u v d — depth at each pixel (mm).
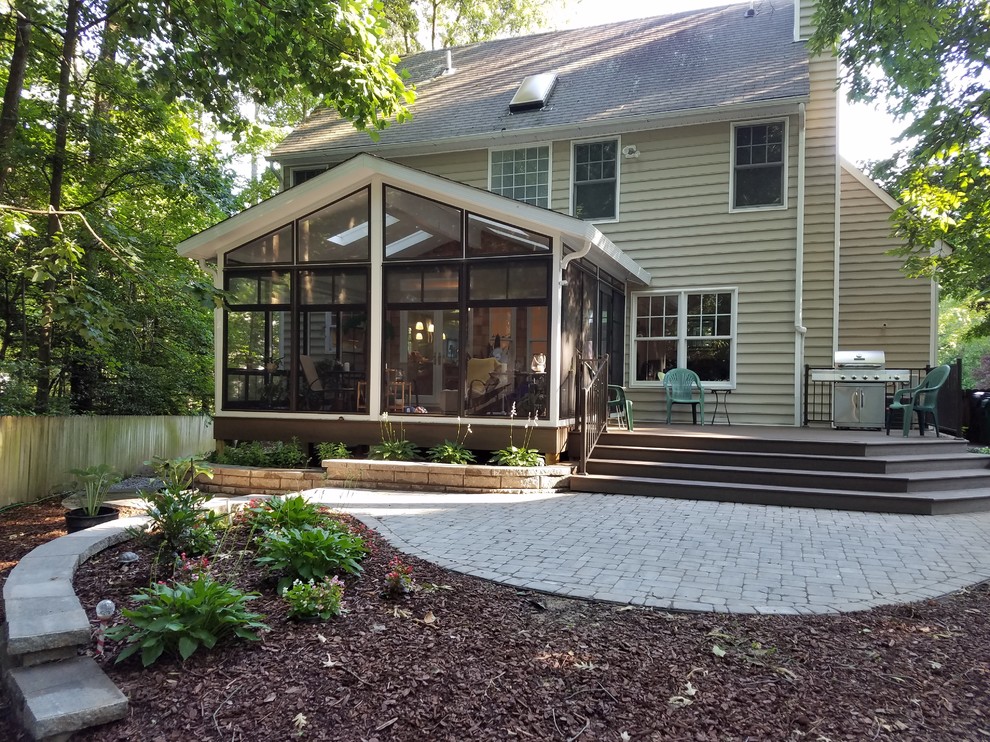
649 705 2615
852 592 4012
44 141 9609
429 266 8461
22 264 9078
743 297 10867
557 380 7914
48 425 8516
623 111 11203
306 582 3754
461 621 3412
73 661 2898
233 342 9273
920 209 9828
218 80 7898
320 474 7930
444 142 12211
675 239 11242
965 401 12906
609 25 15148
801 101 10070
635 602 3775
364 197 8758
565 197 11906
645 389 11445
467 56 16359
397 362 8641
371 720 2500
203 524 4656
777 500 6875
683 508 6633
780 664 2992
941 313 33781
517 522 5875
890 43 8062
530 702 2623
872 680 2859
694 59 12281
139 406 11672
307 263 8969
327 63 7289
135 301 11422
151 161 10125
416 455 8344
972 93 8820
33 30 8844
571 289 8438
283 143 13977
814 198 10734
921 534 5598
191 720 2506
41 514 7379
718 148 10969
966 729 2496
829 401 10391
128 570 4098
